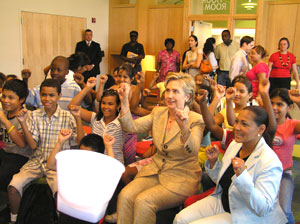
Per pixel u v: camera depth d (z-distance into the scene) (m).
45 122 2.48
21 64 6.82
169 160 2.17
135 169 2.50
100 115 2.63
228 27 7.03
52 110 2.49
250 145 1.81
